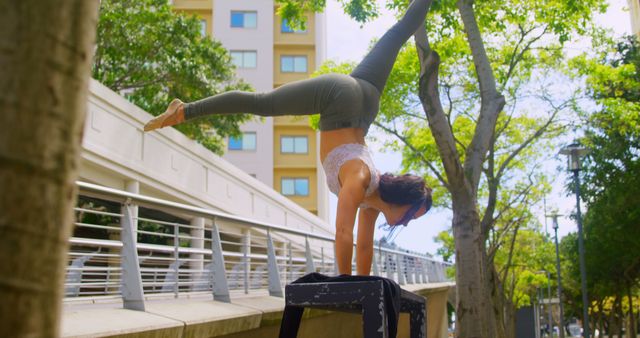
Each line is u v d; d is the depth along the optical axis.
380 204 3.54
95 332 4.29
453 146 11.19
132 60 21.66
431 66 11.02
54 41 1.15
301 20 14.32
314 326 8.64
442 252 40.44
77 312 5.01
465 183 11.52
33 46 1.13
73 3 1.18
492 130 12.82
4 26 1.12
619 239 26.06
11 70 1.11
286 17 14.23
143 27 21.25
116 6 21.17
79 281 5.92
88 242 5.59
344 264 3.13
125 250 5.80
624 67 20.30
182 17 22.16
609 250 28.22
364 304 2.76
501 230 30.48
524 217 30.31
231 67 24.27
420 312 3.80
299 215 27.86
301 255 27.47
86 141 14.69
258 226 8.36
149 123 3.57
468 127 25.47
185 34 22.22
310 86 3.45
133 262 5.75
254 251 25.45
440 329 25.84
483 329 11.32
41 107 1.12
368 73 3.66
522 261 39.66
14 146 1.09
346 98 3.42
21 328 1.07
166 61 21.25
